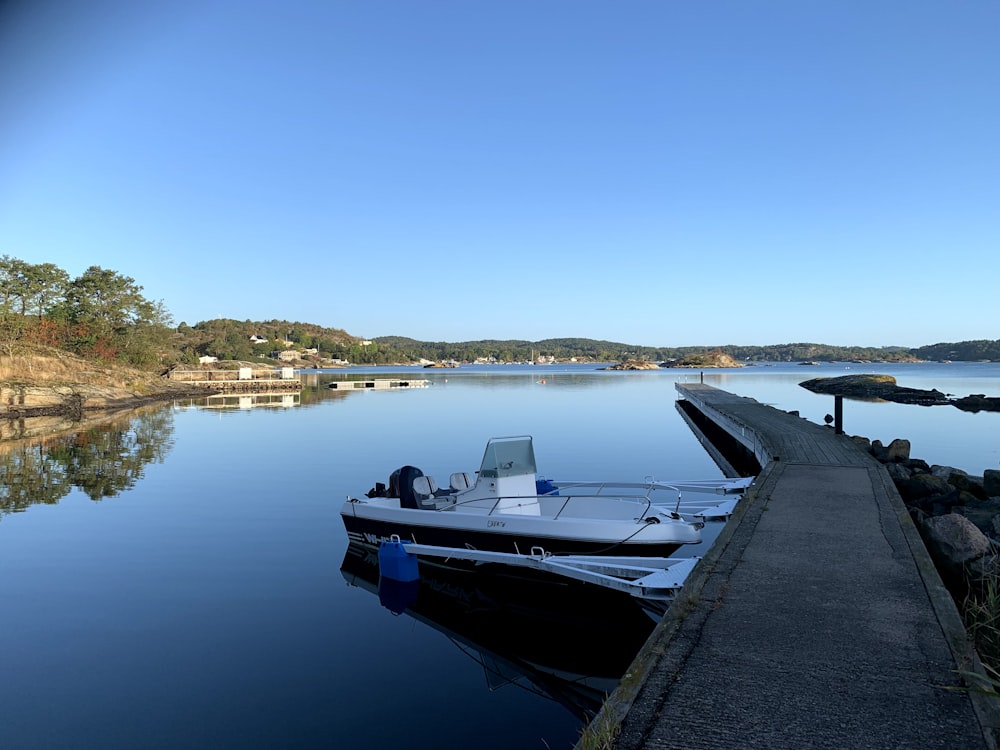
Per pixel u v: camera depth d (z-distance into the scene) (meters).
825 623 5.13
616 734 3.67
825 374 120.62
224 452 24.08
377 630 8.27
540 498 10.73
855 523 8.27
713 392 42.81
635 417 37.75
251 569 10.59
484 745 5.64
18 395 42.88
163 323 84.50
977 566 7.25
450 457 22.61
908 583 6.01
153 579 10.02
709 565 6.62
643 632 8.44
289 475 19.23
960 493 12.08
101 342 68.12
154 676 6.90
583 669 7.31
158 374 75.94
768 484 10.98
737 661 4.52
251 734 5.79
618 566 8.21
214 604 9.04
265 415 40.06
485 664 7.37
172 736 5.75
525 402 50.22
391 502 11.73
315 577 10.24
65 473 19.62
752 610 5.43
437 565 10.52
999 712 3.77
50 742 5.63
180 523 13.50
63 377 53.84
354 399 55.47
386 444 26.09
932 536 8.06
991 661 4.93
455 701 6.48
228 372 82.19
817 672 4.33
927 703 3.91
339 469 20.27
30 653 7.41
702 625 5.14
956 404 46.88
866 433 29.14
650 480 13.53
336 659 7.41
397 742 5.68
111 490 16.97
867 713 3.81
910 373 124.00
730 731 3.66
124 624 8.28
